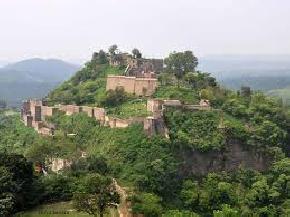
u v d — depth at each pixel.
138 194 154.88
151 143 185.38
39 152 190.25
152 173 172.50
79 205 133.00
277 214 184.62
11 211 137.62
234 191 189.50
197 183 186.25
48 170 183.75
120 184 165.00
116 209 143.25
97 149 195.00
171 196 175.50
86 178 145.50
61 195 154.25
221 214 153.50
